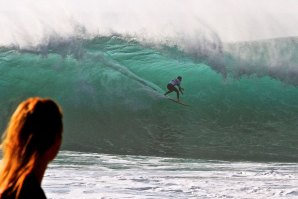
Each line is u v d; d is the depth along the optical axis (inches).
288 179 1592.0
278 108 3137.3
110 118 2918.3
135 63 3339.1
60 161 1945.1
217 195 1306.6
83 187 1354.6
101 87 3088.1
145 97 3014.3
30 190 271.6
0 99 3068.4
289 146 2551.7
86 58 3245.6
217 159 2226.9
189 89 3223.4
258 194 1328.7
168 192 1330.0
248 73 3331.7
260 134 2773.1
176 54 3405.5
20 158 279.6
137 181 1491.1
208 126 2893.7
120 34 3449.8
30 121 281.0
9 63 3225.9
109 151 2421.3
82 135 2714.1
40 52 3272.6
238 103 3149.6
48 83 3147.1
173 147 2516.0
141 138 2689.5
